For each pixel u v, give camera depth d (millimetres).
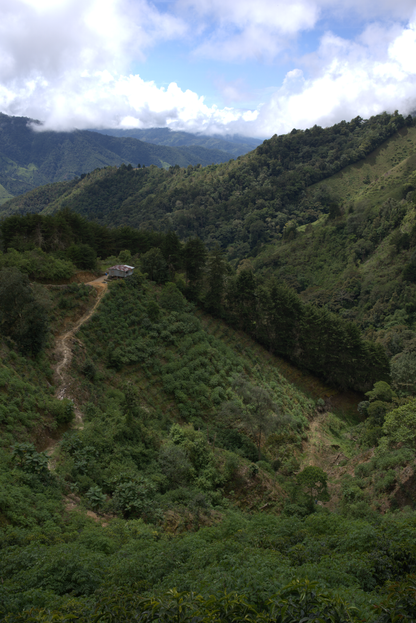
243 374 53875
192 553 14359
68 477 24312
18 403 27562
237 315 70500
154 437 33812
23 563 12953
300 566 12406
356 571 11734
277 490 35750
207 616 7473
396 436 36531
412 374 60812
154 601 8086
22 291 34781
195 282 70062
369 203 153500
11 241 55656
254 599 8984
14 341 34062
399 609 7324
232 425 43656
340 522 18078
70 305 46750
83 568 12602
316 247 144500
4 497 18062
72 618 8898
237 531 18266
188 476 31719
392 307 99062
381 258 119125
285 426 48281
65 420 30203
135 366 45625
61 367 36531
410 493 29609
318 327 67000
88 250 60188
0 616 9805
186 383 45938
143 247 82312
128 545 15695
